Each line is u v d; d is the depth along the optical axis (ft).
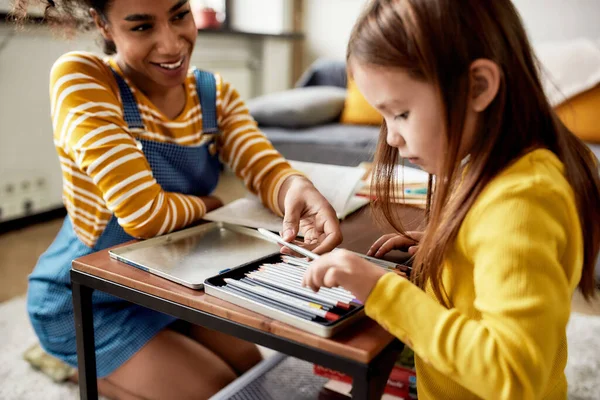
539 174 1.94
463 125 1.97
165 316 4.09
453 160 1.99
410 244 2.90
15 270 6.85
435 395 2.52
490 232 1.90
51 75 3.56
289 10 13.01
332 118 10.34
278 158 3.98
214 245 3.01
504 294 1.82
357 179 3.93
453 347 1.87
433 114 2.00
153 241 3.01
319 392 3.69
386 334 2.04
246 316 2.15
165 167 3.84
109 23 3.48
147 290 2.46
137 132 3.66
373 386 1.96
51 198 8.91
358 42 2.10
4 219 8.28
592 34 10.01
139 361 3.86
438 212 2.12
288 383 3.81
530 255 1.81
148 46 3.47
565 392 2.58
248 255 2.86
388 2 2.05
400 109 2.07
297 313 2.11
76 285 2.77
